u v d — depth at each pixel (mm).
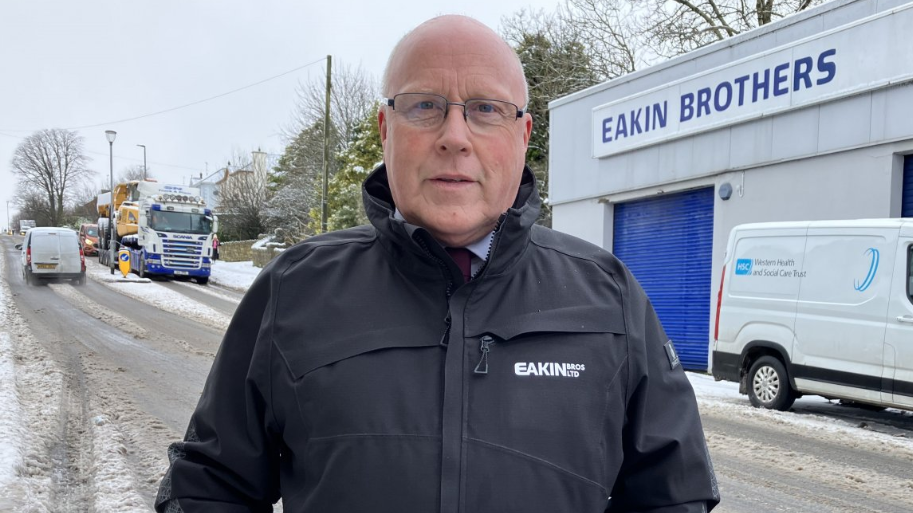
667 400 1387
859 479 4840
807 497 4477
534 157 21812
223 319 13875
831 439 5977
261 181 41188
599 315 1330
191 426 1441
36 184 63500
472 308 1284
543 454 1184
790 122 9312
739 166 10078
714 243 10570
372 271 1358
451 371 1218
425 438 1173
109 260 29969
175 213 23016
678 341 11492
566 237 1566
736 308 7859
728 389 8875
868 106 8336
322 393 1214
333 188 28594
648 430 1342
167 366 8586
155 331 11711
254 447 1341
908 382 6230
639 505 1356
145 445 5117
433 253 1284
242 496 1364
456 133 1302
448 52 1336
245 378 1372
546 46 22078
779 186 9523
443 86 1327
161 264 22641
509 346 1259
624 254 12820
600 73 20844
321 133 33469
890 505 4344
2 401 5898
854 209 8562
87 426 5668
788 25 9383
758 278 7668
